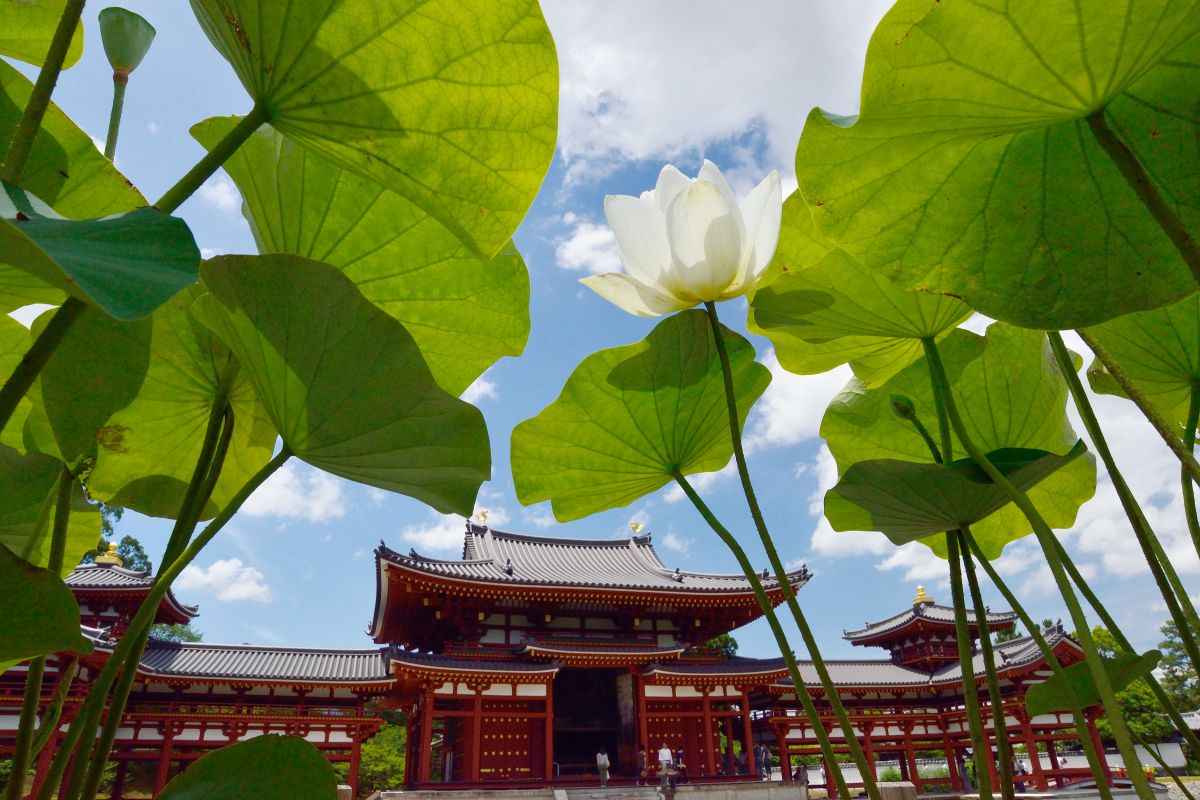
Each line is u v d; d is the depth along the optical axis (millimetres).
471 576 18234
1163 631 31438
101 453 1321
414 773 19406
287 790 780
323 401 931
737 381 1530
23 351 1315
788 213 1543
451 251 1379
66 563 1408
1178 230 801
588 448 1581
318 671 17984
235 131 868
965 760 23672
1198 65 894
